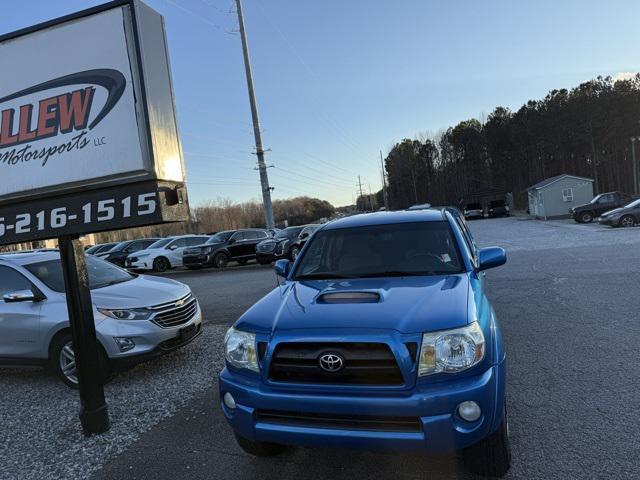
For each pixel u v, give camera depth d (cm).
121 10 378
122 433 390
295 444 262
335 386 252
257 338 278
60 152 392
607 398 383
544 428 341
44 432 408
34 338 531
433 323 256
